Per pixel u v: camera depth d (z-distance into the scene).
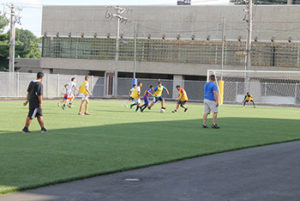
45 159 8.62
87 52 62.53
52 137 12.15
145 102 25.30
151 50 59.72
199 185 6.64
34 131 13.54
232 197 5.96
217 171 7.80
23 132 13.10
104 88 51.28
